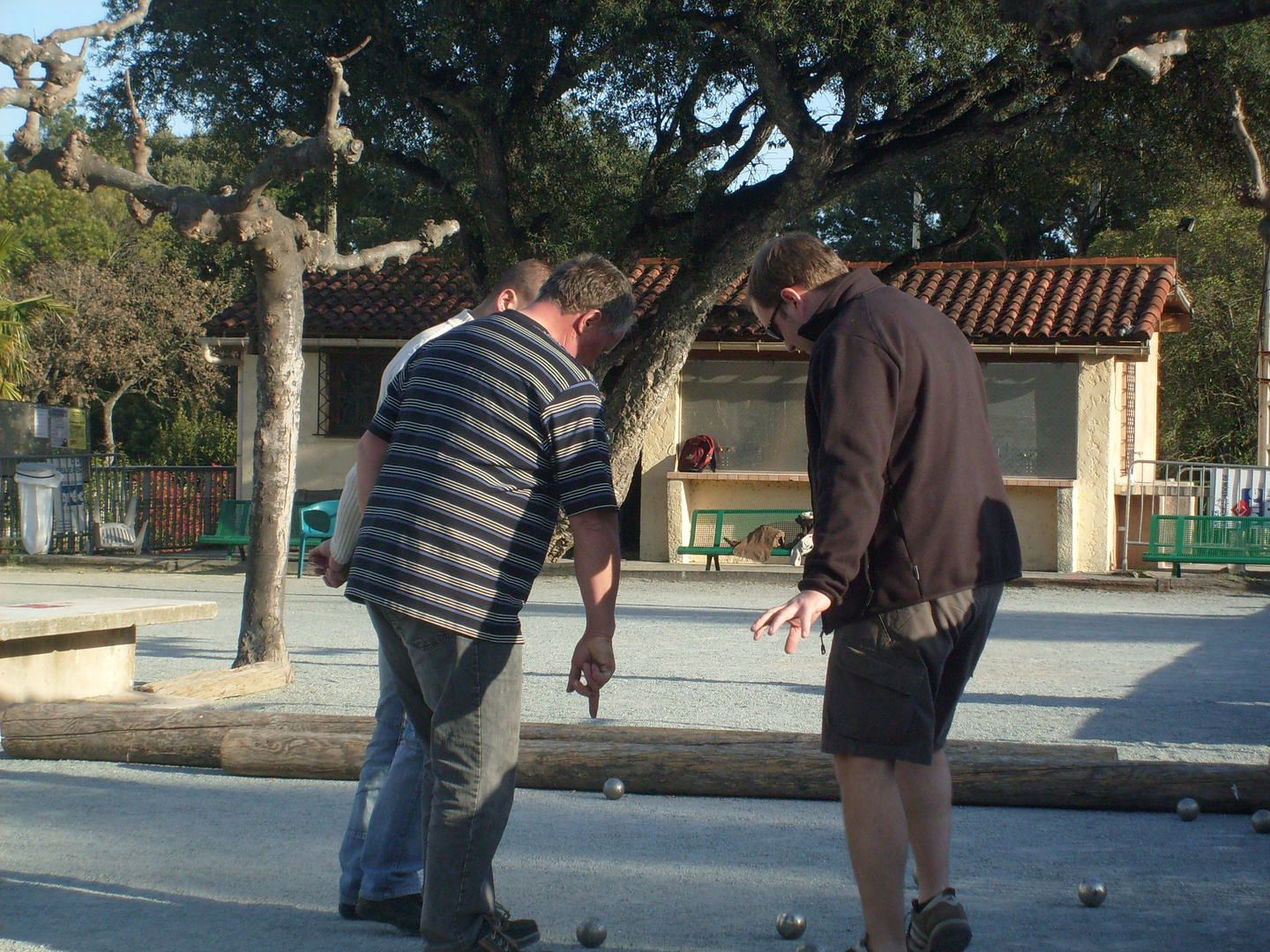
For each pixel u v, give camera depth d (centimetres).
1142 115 1438
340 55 1437
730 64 1443
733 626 1123
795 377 1728
